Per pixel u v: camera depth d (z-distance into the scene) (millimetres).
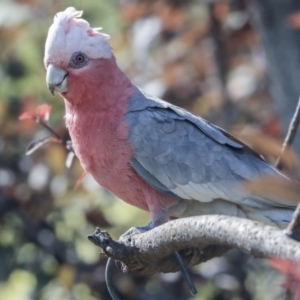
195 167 8789
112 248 7203
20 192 12797
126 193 9016
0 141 13000
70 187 12508
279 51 11203
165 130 8844
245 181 8680
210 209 8914
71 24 8672
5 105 13039
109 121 8711
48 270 13164
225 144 8953
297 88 11062
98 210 12703
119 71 8914
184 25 13195
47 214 12836
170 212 9047
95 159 8820
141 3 13219
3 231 13203
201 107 12664
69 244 13156
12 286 14148
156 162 8758
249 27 12836
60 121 12281
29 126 12367
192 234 6492
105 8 14070
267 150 8781
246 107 12531
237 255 12742
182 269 7566
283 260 5582
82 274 12594
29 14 13492
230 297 12578
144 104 8945
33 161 12828
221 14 12828
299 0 11094
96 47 8633
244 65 13102
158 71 13102
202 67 13109
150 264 7461
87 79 8602
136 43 13109
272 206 8617
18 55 13594
